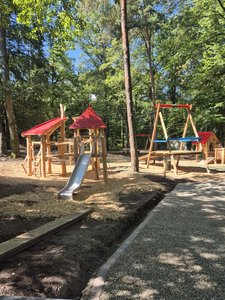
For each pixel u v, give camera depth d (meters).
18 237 3.72
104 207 5.54
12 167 10.98
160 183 8.27
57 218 4.75
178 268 3.21
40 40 15.59
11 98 14.17
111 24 19.03
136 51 20.25
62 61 22.89
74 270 3.05
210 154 14.45
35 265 3.10
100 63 26.30
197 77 17.72
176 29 15.89
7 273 2.95
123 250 3.71
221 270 3.15
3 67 13.88
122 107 26.05
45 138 9.79
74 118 10.62
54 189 7.13
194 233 4.33
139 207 5.64
